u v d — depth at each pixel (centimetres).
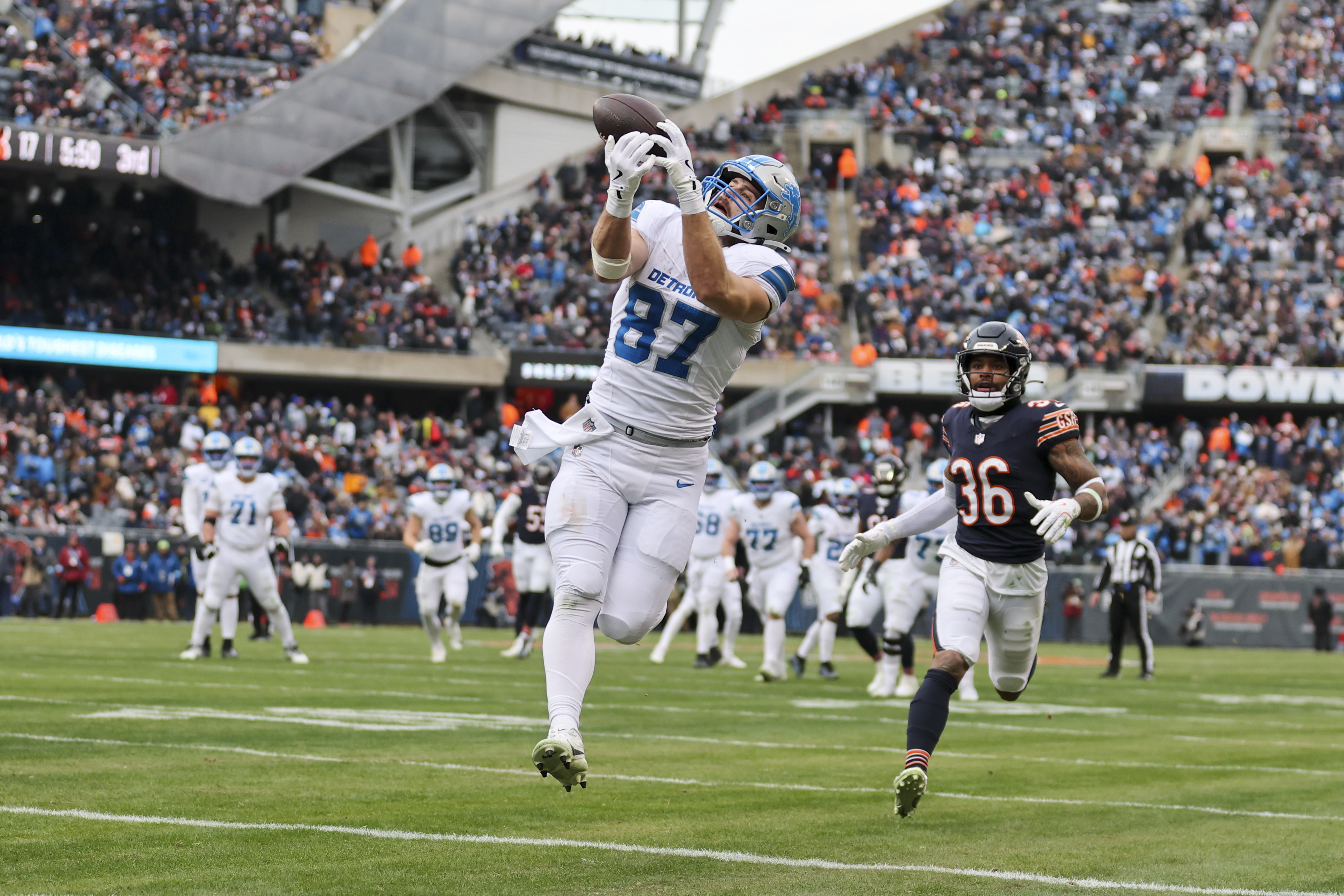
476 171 8588
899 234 8438
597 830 1128
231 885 887
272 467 6600
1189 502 7038
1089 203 8712
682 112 9156
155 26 7700
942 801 1350
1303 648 6050
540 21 8175
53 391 6719
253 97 7619
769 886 927
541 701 2336
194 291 7475
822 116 9025
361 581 5969
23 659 3012
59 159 6762
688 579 3731
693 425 1076
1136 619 3700
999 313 7962
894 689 2767
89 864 940
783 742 1838
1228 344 7869
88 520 5969
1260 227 8662
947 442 1355
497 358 7669
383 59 7731
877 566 2758
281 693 2342
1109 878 985
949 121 9125
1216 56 9731
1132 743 1980
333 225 8156
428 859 985
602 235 1005
